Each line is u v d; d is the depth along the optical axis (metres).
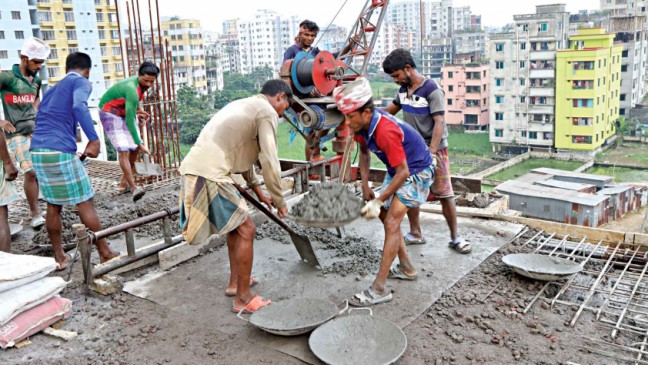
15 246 5.14
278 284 4.09
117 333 3.48
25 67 5.38
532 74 39.03
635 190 22.39
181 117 38.25
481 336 3.31
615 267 4.39
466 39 66.44
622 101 43.38
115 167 8.23
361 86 3.42
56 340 3.44
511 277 4.12
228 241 3.84
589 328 3.39
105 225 5.47
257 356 3.17
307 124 6.41
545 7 38.91
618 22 43.09
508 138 41.28
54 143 4.16
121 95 6.11
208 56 62.16
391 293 3.84
